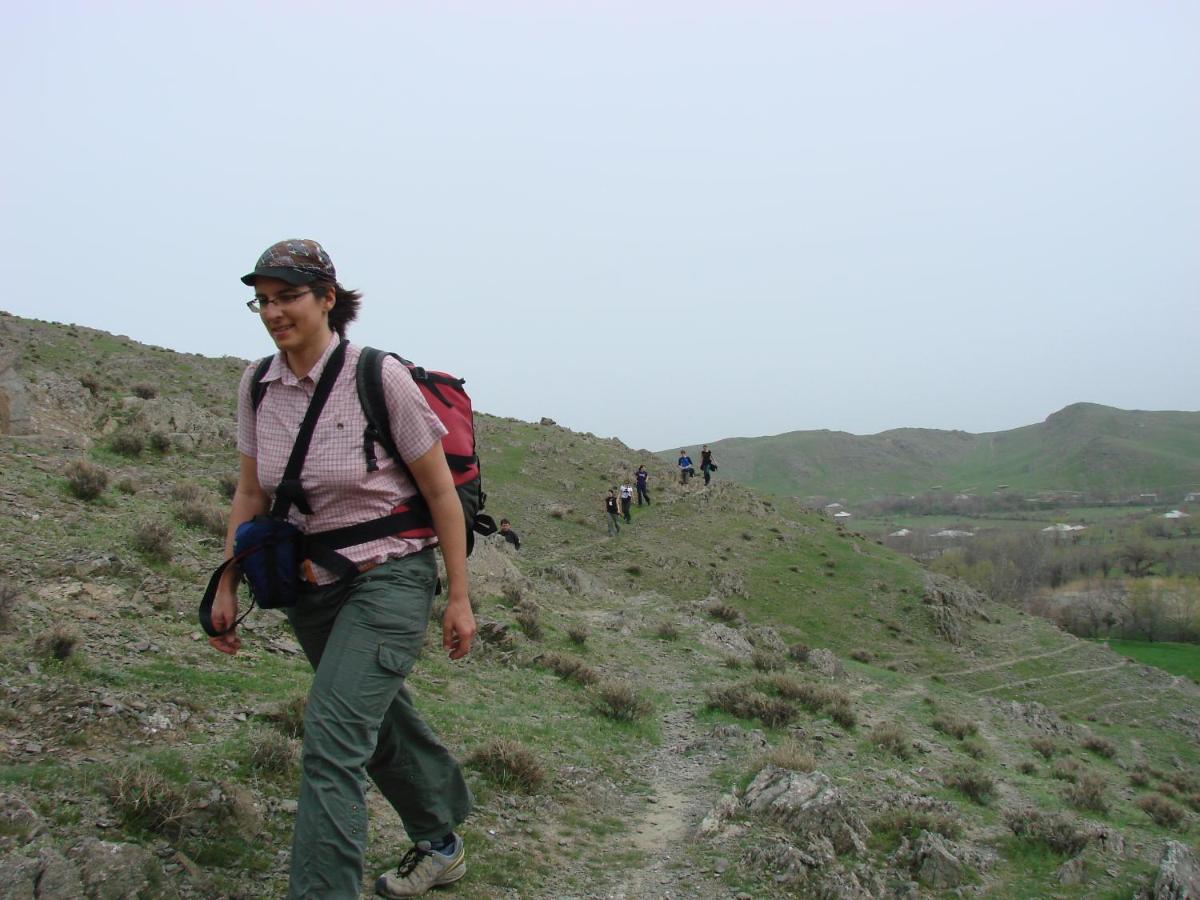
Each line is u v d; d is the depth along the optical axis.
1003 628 37.66
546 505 40.94
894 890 6.11
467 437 3.12
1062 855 8.16
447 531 2.91
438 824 3.66
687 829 6.25
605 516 41.50
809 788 6.84
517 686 10.55
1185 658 59.75
